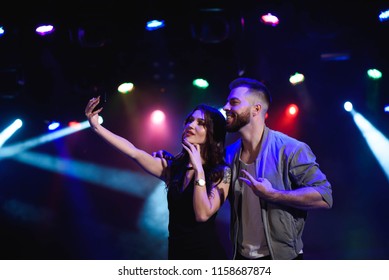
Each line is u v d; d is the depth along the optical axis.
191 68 6.21
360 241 7.72
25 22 5.64
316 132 7.30
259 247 3.05
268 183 2.82
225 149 3.41
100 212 8.27
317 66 6.21
